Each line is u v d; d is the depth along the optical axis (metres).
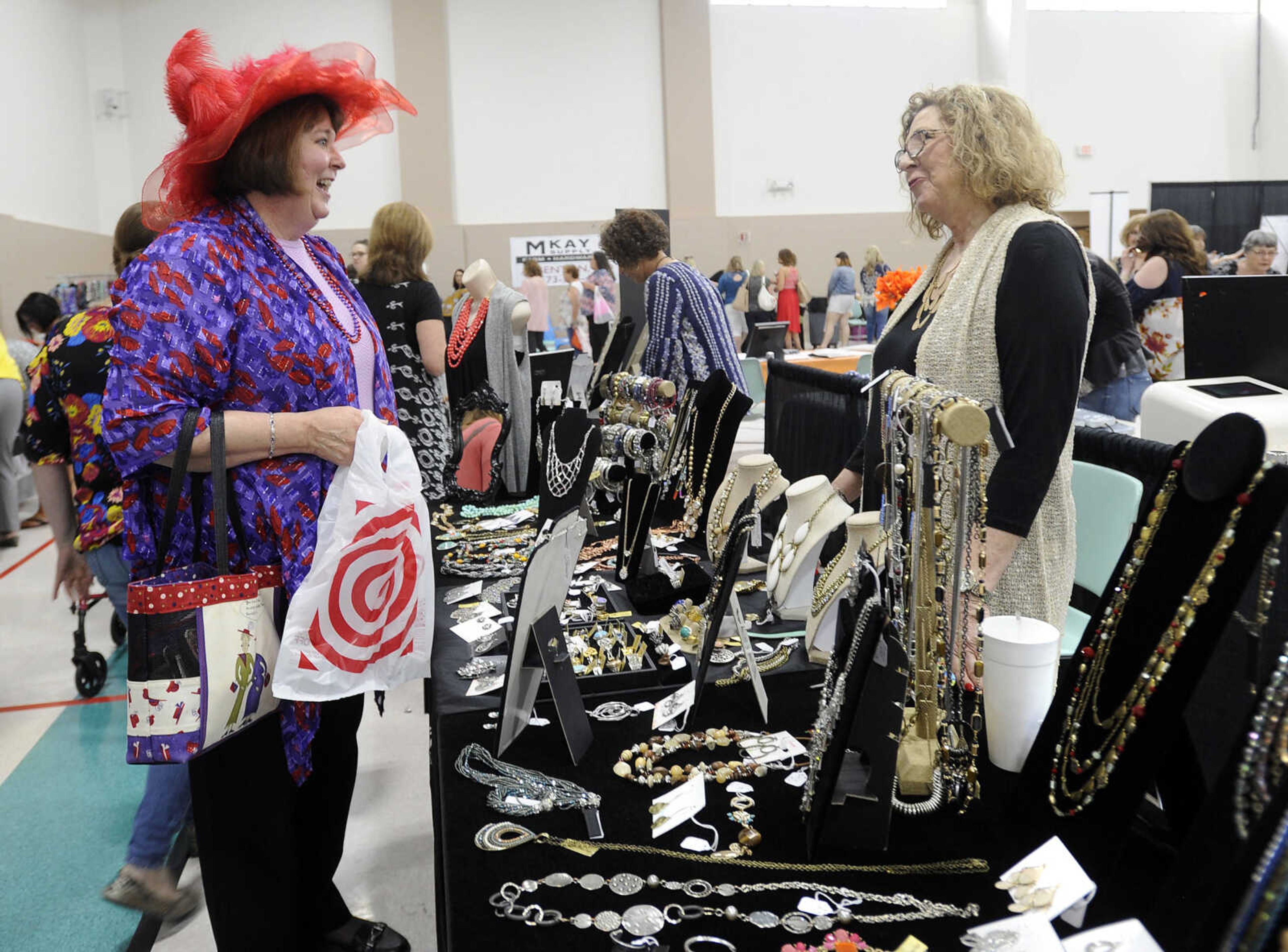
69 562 2.67
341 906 1.87
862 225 15.37
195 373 1.42
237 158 1.50
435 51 13.64
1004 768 1.24
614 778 1.30
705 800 1.20
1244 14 15.88
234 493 1.47
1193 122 16.03
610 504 2.79
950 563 1.20
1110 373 3.55
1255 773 0.81
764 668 1.61
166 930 2.20
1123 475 2.12
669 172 14.59
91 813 2.79
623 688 1.58
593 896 1.03
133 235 2.30
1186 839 0.84
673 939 0.96
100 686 3.67
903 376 1.25
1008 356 1.45
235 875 1.53
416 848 2.49
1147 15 15.66
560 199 14.42
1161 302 4.06
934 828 1.13
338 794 1.74
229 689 1.35
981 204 1.58
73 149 11.87
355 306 1.74
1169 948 0.80
